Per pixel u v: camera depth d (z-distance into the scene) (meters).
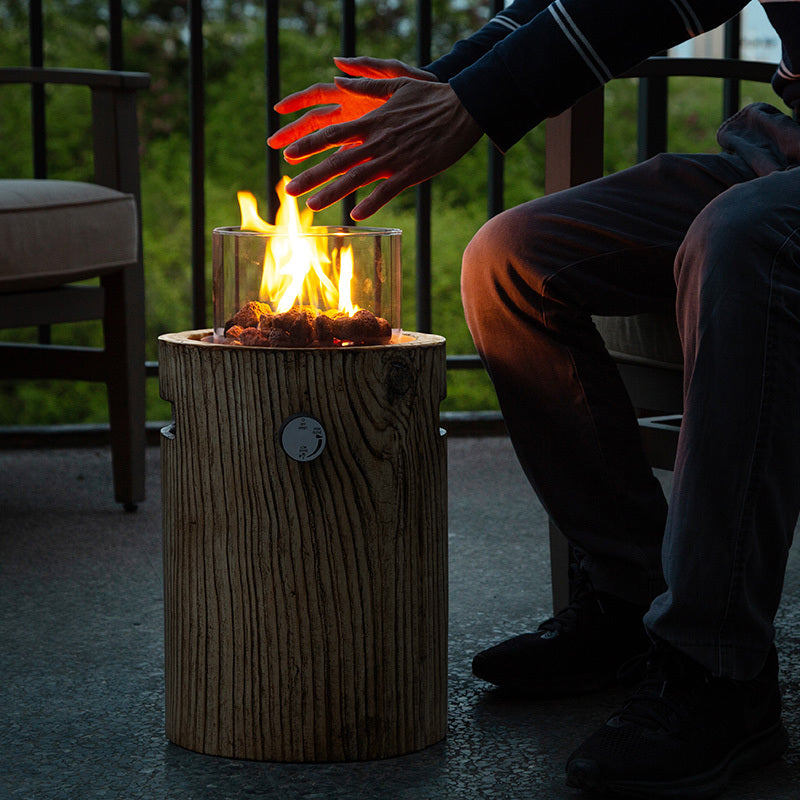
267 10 2.72
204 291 2.83
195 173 2.77
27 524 2.07
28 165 6.39
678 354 1.32
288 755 1.14
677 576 1.06
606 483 1.32
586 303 1.28
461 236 6.11
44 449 2.67
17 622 1.56
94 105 2.15
